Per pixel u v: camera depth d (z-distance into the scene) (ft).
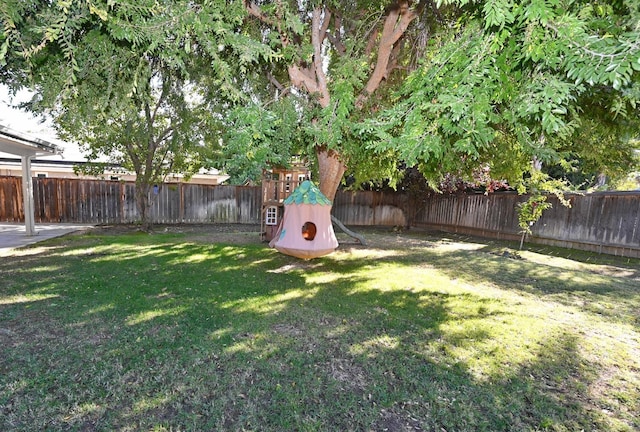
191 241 25.62
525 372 8.15
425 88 6.30
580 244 26.91
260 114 8.82
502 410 6.73
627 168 12.49
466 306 12.59
